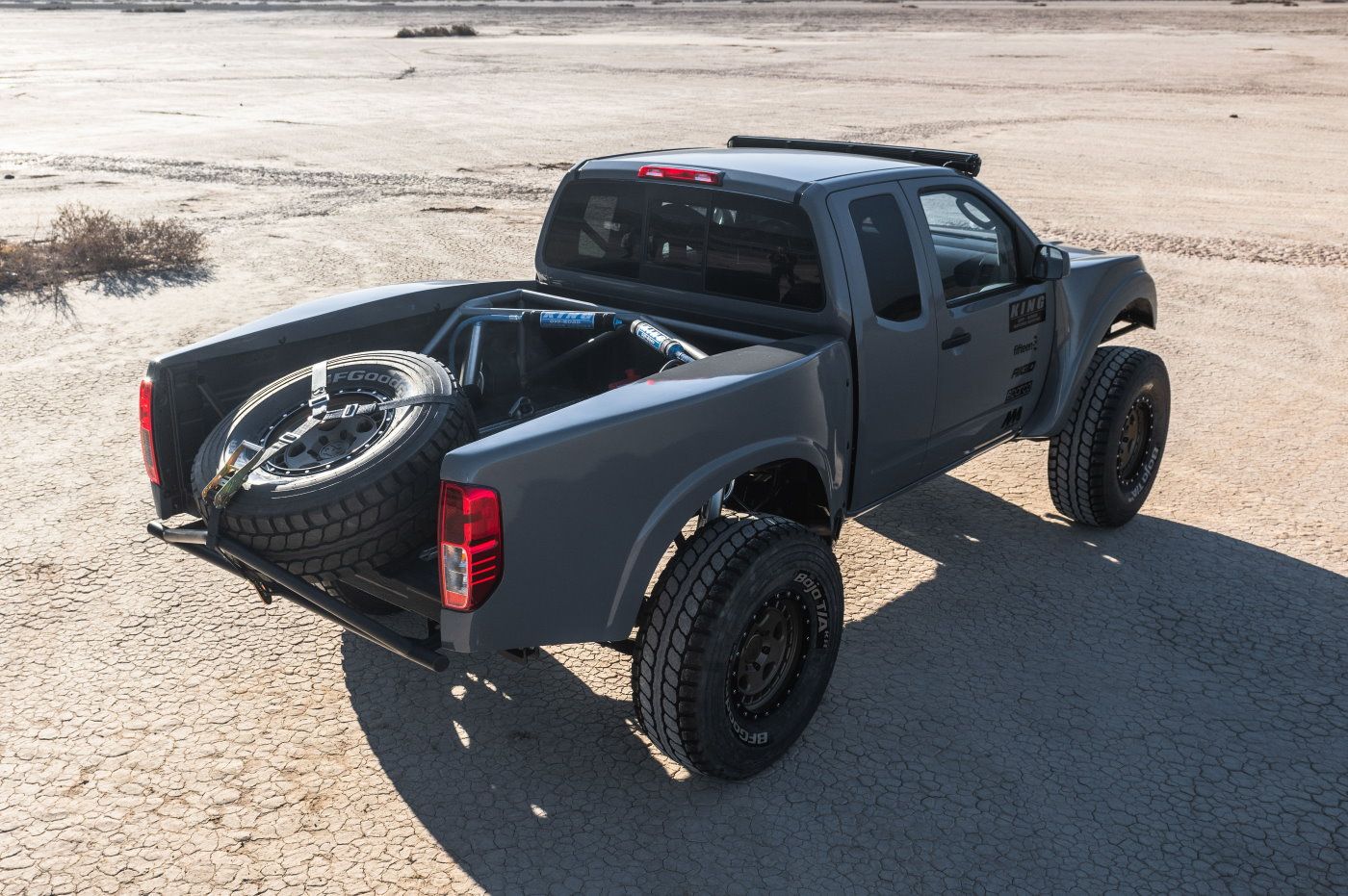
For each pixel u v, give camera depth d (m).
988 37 62.94
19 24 96.38
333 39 65.06
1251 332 9.29
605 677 4.21
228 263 11.65
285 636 4.47
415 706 3.98
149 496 5.86
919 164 4.83
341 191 16.28
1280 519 5.67
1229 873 3.17
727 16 101.94
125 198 15.59
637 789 3.53
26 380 7.75
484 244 12.49
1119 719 3.92
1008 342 4.78
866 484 4.25
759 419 3.47
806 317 3.99
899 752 3.73
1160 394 5.45
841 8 129.75
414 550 3.16
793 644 3.63
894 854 3.23
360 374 3.52
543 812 3.41
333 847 3.24
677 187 4.29
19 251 11.59
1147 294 5.75
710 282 4.29
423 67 41.50
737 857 3.21
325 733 3.81
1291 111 26.08
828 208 3.88
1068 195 15.52
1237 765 3.67
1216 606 4.75
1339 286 10.92
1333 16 89.69
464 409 3.31
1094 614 4.68
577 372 4.71
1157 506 5.84
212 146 20.98
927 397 4.37
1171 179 16.98
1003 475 6.31
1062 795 3.50
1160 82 33.69
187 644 4.40
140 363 8.19
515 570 2.94
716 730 3.31
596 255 4.69
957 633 4.51
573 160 19.09
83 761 3.64
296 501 3.02
